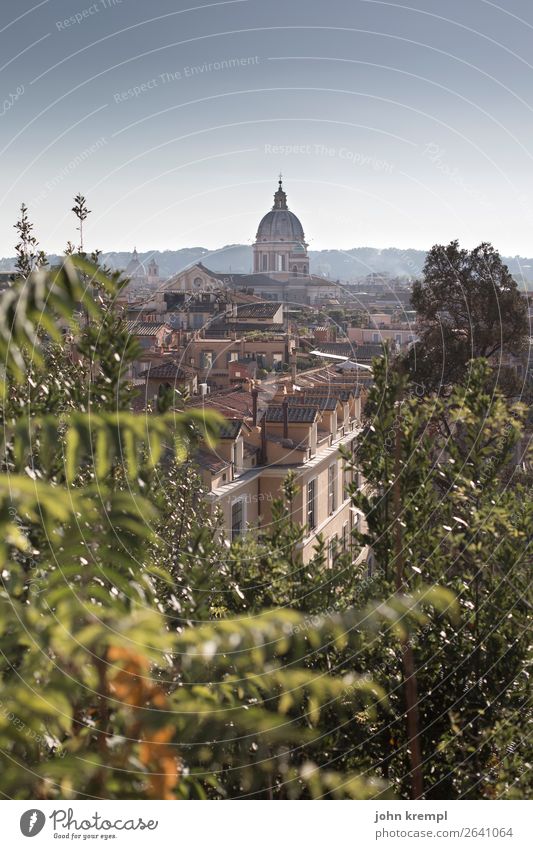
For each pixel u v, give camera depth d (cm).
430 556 494
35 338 147
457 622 517
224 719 191
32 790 182
